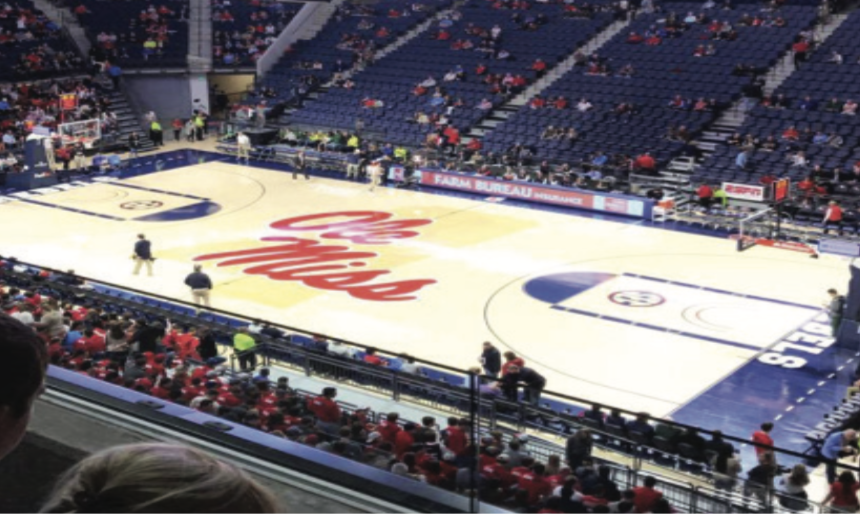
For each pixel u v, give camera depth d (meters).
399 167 39.38
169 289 26.47
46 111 46.31
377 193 37.91
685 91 40.59
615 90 41.84
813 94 38.06
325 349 17.98
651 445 13.47
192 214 34.84
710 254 29.25
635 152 37.94
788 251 29.45
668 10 46.19
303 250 30.19
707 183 35.22
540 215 34.41
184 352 16.12
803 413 18.94
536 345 22.45
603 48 44.75
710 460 13.06
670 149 37.50
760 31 42.84
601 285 26.53
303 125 46.94
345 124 45.75
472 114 43.66
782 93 38.66
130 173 41.66
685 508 11.91
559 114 41.28
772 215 31.88
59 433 4.52
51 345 13.66
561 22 48.12
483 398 12.66
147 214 34.84
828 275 27.11
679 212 33.25
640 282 26.75
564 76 43.56
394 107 45.72
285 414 11.81
